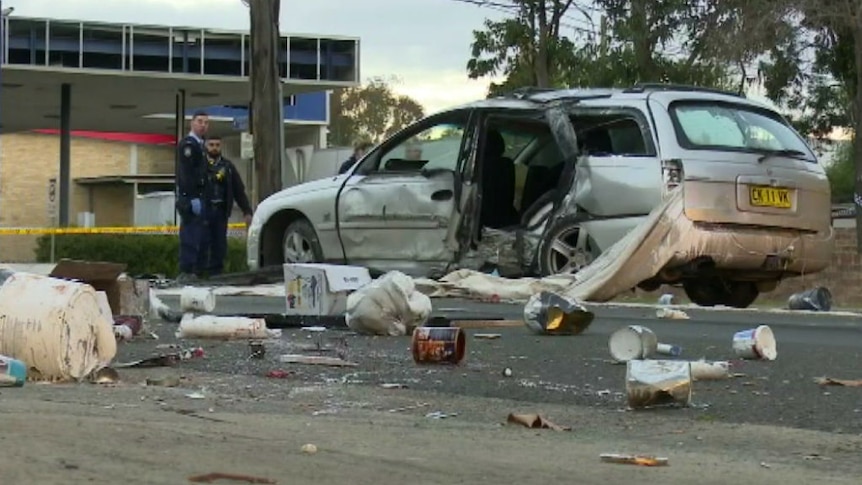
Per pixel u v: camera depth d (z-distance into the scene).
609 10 30.06
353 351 7.25
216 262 15.49
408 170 13.05
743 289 12.83
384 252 13.12
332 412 4.98
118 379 5.76
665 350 6.97
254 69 20.81
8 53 33.34
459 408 5.20
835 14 23.72
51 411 4.56
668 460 4.04
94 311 5.68
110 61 34.53
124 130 49.47
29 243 39.09
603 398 5.55
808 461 4.11
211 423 4.47
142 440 3.95
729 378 6.18
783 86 29.39
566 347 7.57
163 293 11.64
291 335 8.18
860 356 7.25
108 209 56.59
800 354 7.38
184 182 15.10
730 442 4.46
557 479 3.65
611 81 29.58
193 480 3.35
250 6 20.78
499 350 7.39
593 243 11.62
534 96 12.27
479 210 12.38
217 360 6.74
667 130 11.29
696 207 11.17
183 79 35.41
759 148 11.70
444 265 12.61
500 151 12.69
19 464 3.44
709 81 29.19
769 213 11.54
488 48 31.02
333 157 25.34
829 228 12.20
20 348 5.54
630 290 11.52
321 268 8.89
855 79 26.62
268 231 14.44
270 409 5.00
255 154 20.78
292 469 3.61
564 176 11.79
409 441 4.26
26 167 58.06
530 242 12.05
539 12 30.52
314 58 36.38
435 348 6.61
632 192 11.30
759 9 24.67
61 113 37.16
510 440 4.38
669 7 28.81
